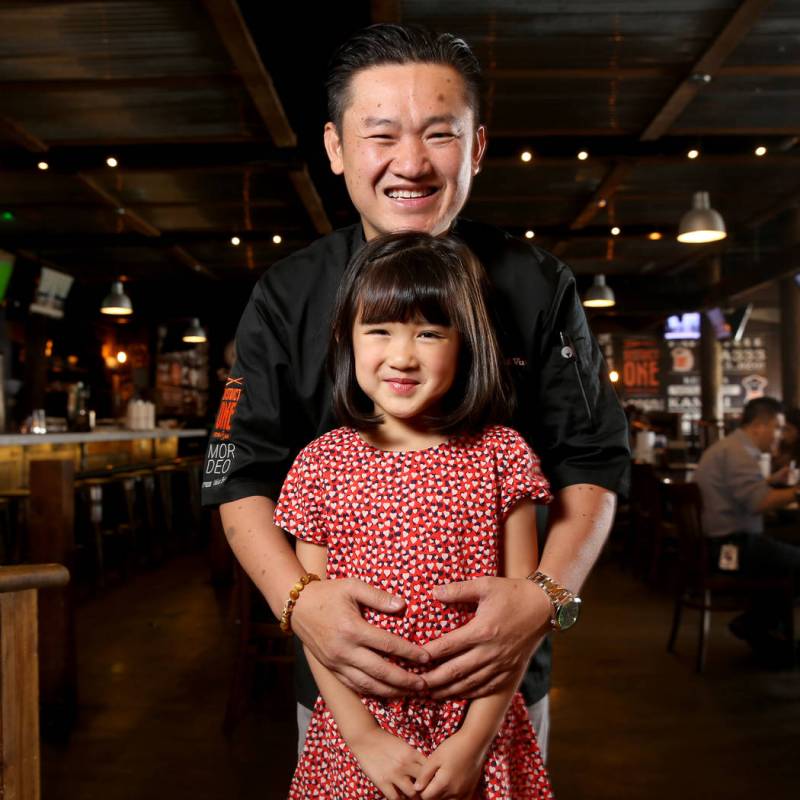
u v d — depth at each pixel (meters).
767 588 4.46
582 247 13.12
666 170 8.87
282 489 1.22
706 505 4.61
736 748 3.39
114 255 13.27
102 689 4.19
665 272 15.60
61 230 11.39
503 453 1.17
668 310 15.99
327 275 1.38
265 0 6.00
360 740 1.07
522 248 1.38
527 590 1.08
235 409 1.36
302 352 1.36
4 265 10.67
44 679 3.54
